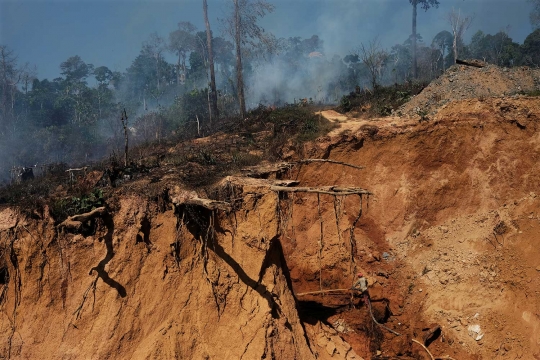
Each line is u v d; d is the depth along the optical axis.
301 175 20.00
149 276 13.65
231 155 19.84
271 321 13.29
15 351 12.98
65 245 13.73
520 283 15.99
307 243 19.30
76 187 15.49
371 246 19.30
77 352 12.81
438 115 20.64
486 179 19.41
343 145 20.39
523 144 19.12
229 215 14.25
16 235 13.70
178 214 13.98
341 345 15.16
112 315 13.08
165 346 12.75
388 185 20.05
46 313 13.33
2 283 13.65
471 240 18.11
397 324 16.89
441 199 19.70
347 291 18.00
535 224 17.00
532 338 14.93
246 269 14.00
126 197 14.26
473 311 16.11
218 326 13.42
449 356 15.53
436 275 17.59
